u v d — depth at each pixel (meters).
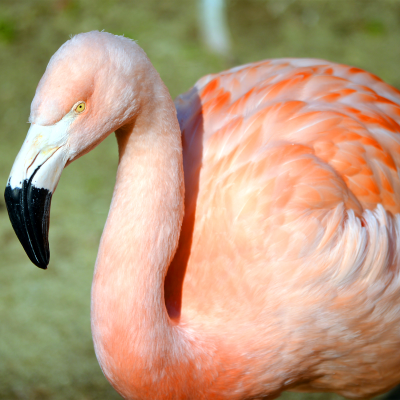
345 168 3.68
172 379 3.37
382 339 3.85
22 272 6.33
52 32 9.50
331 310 3.60
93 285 3.37
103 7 9.95
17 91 8.54
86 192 7.20
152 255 3.29
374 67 8.51
